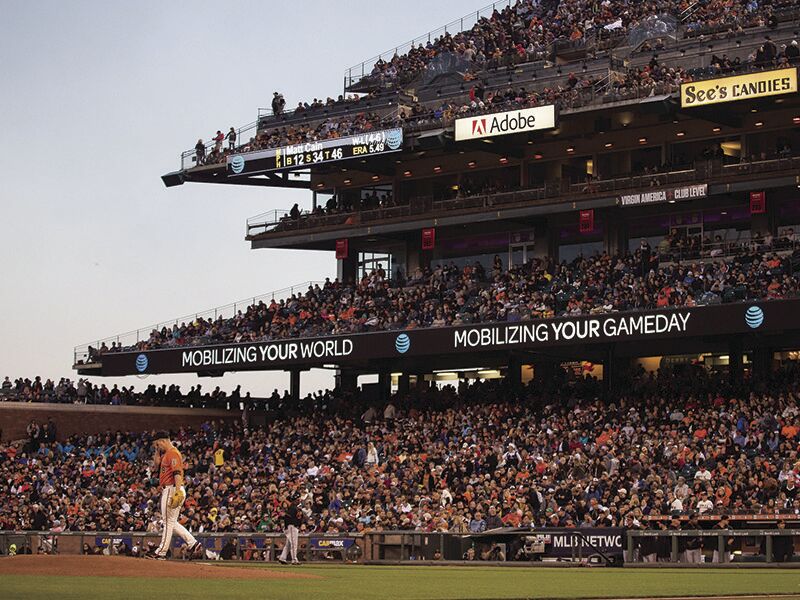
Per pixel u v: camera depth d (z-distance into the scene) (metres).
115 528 48.22
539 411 50.84
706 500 37.59
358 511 44.03
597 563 33.31
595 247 57.56
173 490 23.95
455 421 51.06
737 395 47.97
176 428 63.56
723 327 47.00
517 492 41.84
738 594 20.67
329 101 63.38
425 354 54.06
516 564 33.53
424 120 57.88
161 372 61.56
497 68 60.44
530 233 59.41
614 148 56.50
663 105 50.06
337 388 63.97
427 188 62.41
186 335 62.72
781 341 51.03
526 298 53.50
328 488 48.28
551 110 52.62
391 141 56.47
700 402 47.12
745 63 50.50
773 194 53.03
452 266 59.41
